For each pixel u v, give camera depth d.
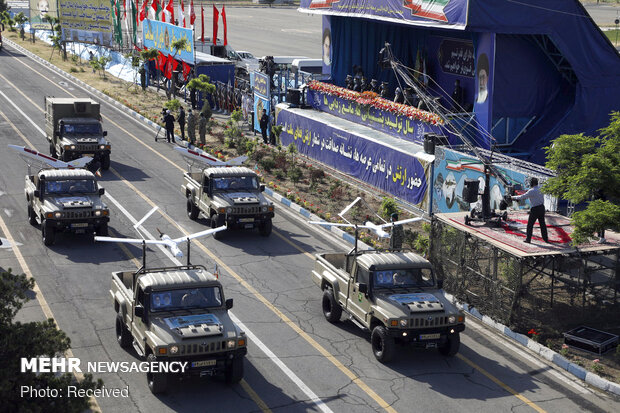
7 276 12.34
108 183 32.16
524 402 15.16
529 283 18.80
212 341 14.43
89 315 18.73
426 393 15.39
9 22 93.44
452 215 21.69
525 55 30.75
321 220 28.00
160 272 16.11
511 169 24.33
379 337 16.70
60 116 34.91
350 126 36.09
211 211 25.45
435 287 17.45
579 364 16.81
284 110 40.62
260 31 100.62
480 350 17.62
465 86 36.94
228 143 40.31
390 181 31.44
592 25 29.22
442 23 29.67
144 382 15.38
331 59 43.22
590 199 23.52
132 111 48.75
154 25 56.44
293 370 16.25
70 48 76.00
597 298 19.55
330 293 18.89
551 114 31.44
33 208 25.64
